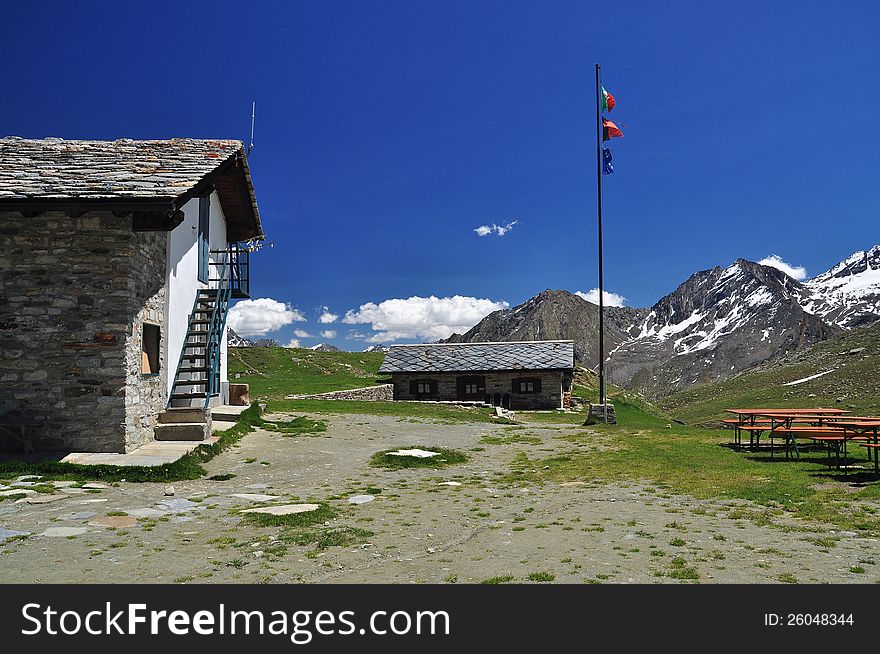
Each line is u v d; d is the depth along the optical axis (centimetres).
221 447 1683
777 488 1154
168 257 1819
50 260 1488
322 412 2781
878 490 1099
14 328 1478
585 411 4253
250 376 6644
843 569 689
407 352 4925
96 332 1482
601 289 2897
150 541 838
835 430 1580
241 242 2708
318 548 805
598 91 2950
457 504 1093
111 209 1409
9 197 1377
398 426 2364
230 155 1759
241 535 873
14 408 1466
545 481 1329
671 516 962
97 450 1466
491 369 4506
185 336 2014
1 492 1116
